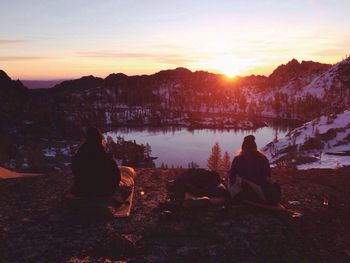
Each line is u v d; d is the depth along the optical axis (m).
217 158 53.00
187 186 8.57
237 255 5.90
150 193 8.87
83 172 7.59
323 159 74.38
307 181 10.50
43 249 6.01
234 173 8.02
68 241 6.29
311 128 134.62
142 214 7.45
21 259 5.68
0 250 5.97
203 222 6.98
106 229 6.74
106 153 7.71
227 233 6.62
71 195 7.73
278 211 7.64
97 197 7.63
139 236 6.42
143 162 172.25
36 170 90.25
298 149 109.88
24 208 7.90
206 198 7.67
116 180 7.71
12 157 164.62
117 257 5.77
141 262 5.62
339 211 8.08
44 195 8.83
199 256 5.84
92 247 6.08
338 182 10.44
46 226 6.93
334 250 6.21
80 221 7.14
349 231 7.01
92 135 7.72
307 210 8.05
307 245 6.34
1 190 9.28
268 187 7.73
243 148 8.05
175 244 6.22
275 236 6.57
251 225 6.97
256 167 7.83
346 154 85.50
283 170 12.14
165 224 6.93
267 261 5.77
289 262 5.77
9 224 7.03
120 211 7.49
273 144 134.25
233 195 7.91
